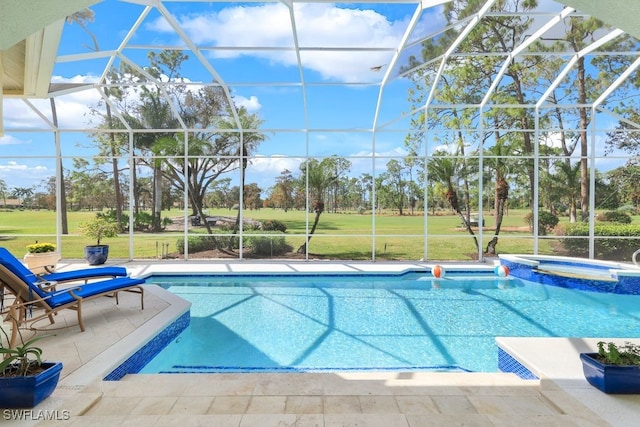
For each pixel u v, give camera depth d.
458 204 9.90
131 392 2.72
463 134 9.67
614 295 6.86
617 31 6.61
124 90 8.38
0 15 2.34
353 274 8.15
